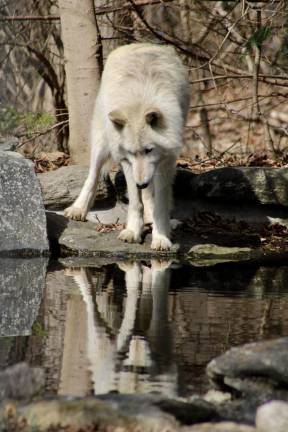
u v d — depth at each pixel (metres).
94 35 15.19
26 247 12.34
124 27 17.31
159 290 9.78
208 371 6.41
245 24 17.78
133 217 12.66
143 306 8.86
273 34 16.55
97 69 15.27
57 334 7.64
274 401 5.57
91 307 8.79
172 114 11.77
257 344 6.53
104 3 18.31
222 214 13.93
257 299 9.30
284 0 15.08
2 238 12.27
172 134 11.74
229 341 7.43
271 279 10.70
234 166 14.75
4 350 7.06
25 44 18.47
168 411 5.66
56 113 18.95
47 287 9.93
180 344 7.34
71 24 15.16
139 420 5.39
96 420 5.42
